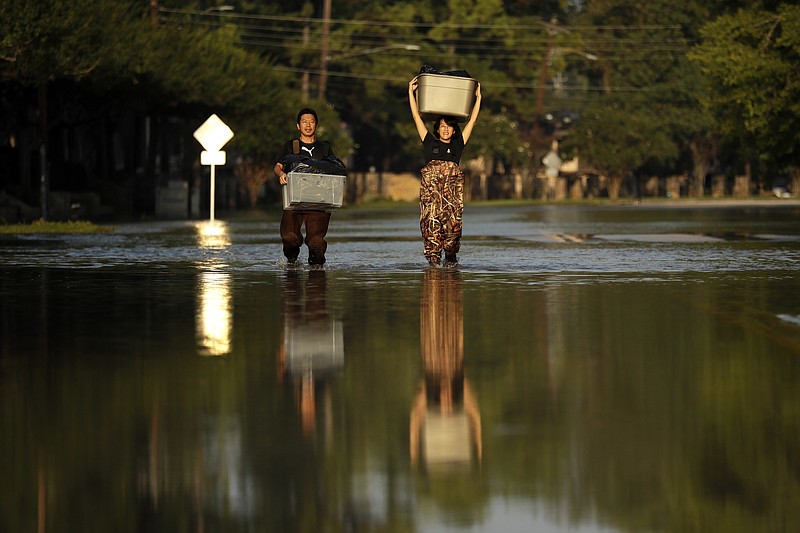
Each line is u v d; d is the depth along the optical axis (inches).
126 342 1364.4
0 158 6235.2
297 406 981.8
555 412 952.9
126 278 2225.6
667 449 819.4
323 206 2422.5
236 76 7554.1
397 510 673.0
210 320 1571.1
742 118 5521.7
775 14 5044.3
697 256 2807.6
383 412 956.0
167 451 818.8
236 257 2810.0
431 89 2364.7
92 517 664.4
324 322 1549.0
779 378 1109.1
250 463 783.7
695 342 1354.6
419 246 3272.6
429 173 2443.4
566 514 663.8
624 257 2773.1
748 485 723.4
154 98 6299.2
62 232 4264.3
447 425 903.7
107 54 5378.9
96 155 7829.7
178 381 1103.0
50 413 953.5
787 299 1812.3
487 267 2458.2
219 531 638.5
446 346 1328.7
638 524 645.9
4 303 1785.2
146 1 7303.2
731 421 914.1
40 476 753.0
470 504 684.7
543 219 5728.3
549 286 2038.6
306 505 684.7
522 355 1261.1
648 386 1069.8
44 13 4564.5
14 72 4687.5
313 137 2460.6
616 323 1530.5
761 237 3725.4
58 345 1339.8
